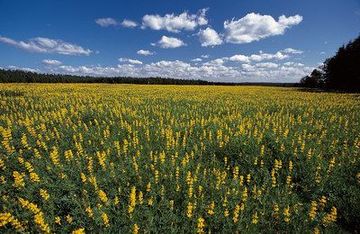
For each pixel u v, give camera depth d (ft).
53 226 23.40
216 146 41.93
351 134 50.19
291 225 25.79
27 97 94.73
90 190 28.78
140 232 23.88
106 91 127.03
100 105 73.31
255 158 36.83
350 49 227.20
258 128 51.57
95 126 53.11
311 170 34.37
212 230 24.99
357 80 217.15
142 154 38.55
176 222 25.34
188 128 51.31
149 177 31.99
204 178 31.83
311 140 45.16
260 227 25.53
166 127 52.34
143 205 26.84
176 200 28.43
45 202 25.98
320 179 32.60
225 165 35.14
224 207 27.55
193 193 29.78
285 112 73.51
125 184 30.53
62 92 115.44
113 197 28.48
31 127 50.16
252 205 27.91
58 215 25.26
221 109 70.69
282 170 34.94
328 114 69.31
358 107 81.05
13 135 46.24
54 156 33.04
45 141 44.04
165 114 65.16
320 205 28.89
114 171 32.65
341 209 28.43
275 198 29.35
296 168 35.50
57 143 42.75
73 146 41.55
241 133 45.44
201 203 27.53
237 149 40.01
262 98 104.94
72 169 32.68
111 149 40.27
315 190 31.48
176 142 41.06
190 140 44.52
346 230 26.02
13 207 25.45
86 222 24.21
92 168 33.55
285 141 42.68
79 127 52.19
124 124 52.42
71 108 67.00
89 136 46.44
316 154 38.40
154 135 47.75
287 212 25.05
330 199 29.91
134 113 61.41
